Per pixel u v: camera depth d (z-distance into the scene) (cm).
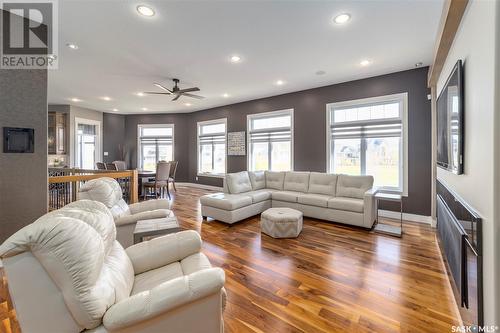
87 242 103
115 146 848
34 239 92
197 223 413
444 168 250
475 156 156
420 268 247
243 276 233
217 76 455
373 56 364
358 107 484
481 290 134
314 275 234
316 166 532
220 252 290
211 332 121
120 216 251
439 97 286
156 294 109
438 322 168
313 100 534
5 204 246
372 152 465
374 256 276
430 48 336
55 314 96
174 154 845
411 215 420
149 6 243
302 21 271
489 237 128
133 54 357
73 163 717
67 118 706
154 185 629
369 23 275
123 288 125
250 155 662
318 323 168
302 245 311
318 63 392
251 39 313
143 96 604
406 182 422
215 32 295
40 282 95
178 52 351
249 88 534
